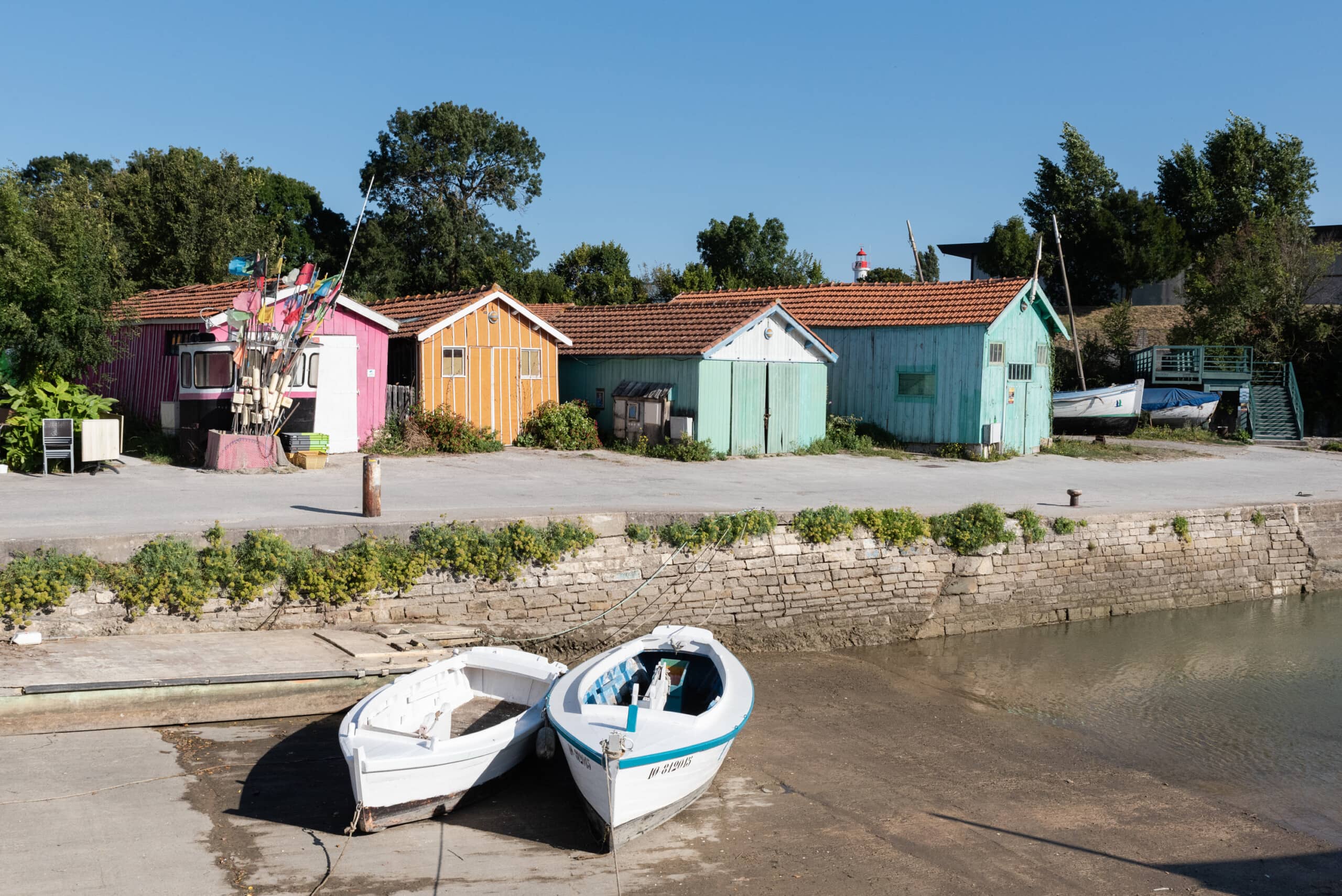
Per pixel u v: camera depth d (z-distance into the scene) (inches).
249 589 469.4
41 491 591.8
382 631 475.2
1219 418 1346.0
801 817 355.9
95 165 2476.6
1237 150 1824.6
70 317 705.6
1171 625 645.9
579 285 2039.9
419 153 1952.5
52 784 339.9
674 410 911.0
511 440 924.0
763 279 2044.8
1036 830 351.9
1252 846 344.8
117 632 449.7
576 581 539.8
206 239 1466.5
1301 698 500.4
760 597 575.2
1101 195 1727.4
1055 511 674.8
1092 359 1492.4
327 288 716.0
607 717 346.0
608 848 325.4
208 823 324.8
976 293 1014.4
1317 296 1770.4
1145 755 424.5
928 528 616.7
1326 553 749.3
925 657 565.9
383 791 322.3
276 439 712.4
